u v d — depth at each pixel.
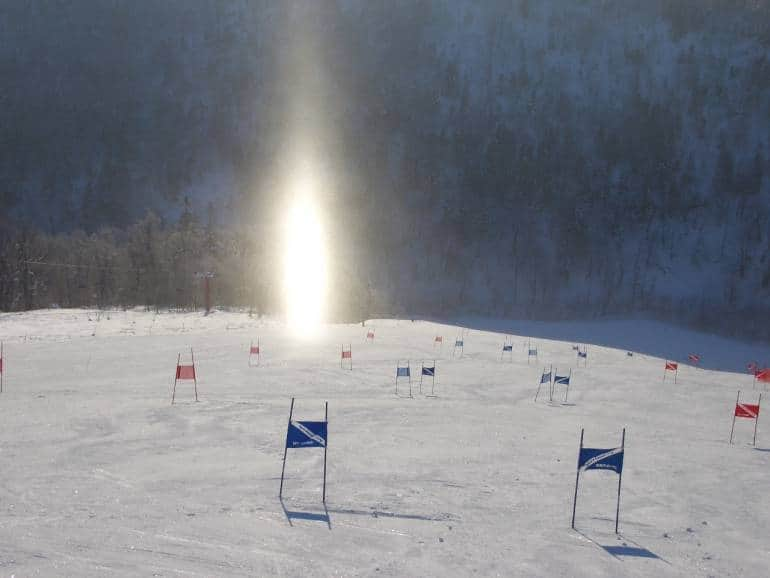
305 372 34.97
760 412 32.50
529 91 171.50
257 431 18.78
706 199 141.00
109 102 183.75
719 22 186.75
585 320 99.25
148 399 24.27
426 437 19.69
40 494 11.79
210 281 85.38
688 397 36.38
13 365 34.50
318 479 13.90
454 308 108.44
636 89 168.88
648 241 133.25
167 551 9.16
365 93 178.62
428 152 157.25
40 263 85.00
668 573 9.71
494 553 10.01
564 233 134.50
